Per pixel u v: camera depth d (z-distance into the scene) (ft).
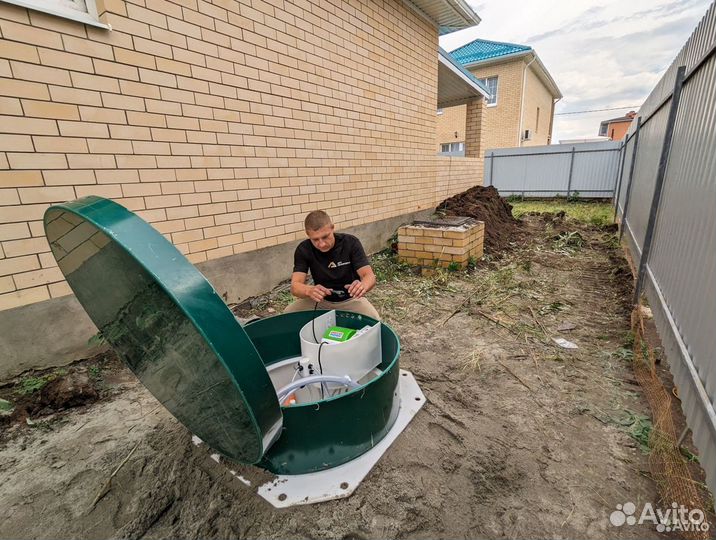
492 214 25.17
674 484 5.28
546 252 20.24
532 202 44.14
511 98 61.87
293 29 13.16
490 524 4.79
